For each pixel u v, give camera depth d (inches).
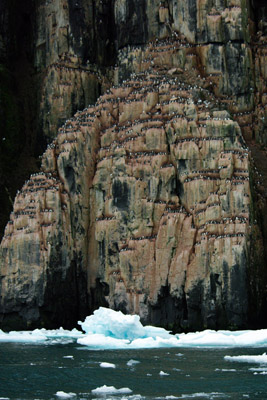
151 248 4404.5
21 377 2807.6
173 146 4507.9
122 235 4507.9
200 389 2556.6
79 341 3843.5
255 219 4335.6
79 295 4677.7
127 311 4399.6
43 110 5502.0
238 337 3799.2
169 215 4365.2
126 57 5315.0
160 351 3494.1
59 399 2415.1
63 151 4753.9
